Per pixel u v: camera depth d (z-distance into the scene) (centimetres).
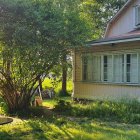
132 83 1894
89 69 2195
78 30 1683
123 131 1312
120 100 1819
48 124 1456
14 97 1839
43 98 2712
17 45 1389
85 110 1761
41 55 1541
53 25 1480
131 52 1908
